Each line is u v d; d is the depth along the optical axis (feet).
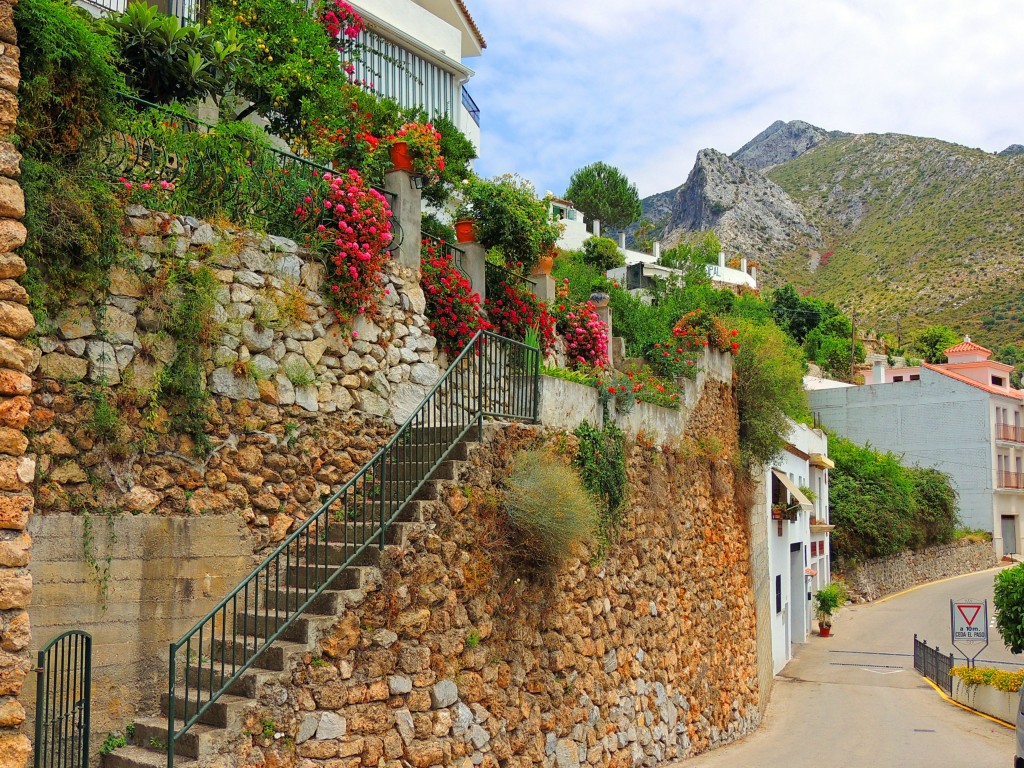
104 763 21.18
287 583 23.11
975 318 363.15
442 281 36.83
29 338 21.08
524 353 35.86
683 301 103.45
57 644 20.52
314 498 28.43
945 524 162.40
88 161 22.86
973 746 53.26
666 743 42.14
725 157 622.95
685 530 49.19
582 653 35.17
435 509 27.81
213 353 25.81
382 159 35.37
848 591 137.90
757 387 64.13
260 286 27.61
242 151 28.76
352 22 48.91
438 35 73.15
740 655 56.70
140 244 24.18
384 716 24.72
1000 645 103.96
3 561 16.87
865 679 83.76
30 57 20.79
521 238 42.06
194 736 20.48
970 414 176.65
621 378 43.65
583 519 32.42
